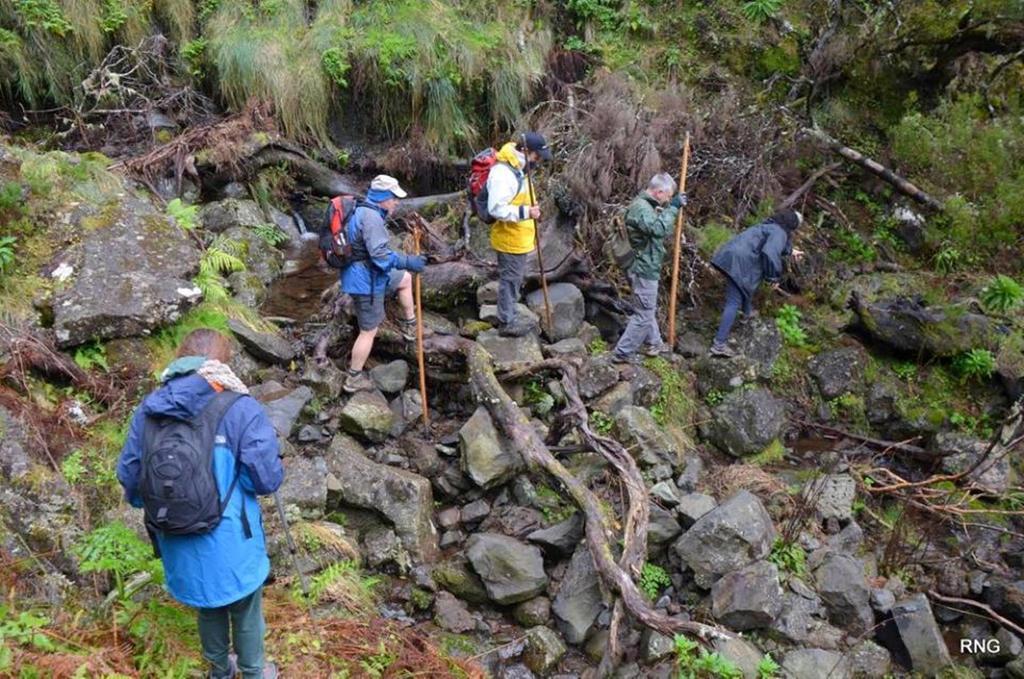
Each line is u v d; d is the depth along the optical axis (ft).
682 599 18.94
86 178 23.24
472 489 20.20
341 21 31.83
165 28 31.42
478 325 24.03
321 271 26.84
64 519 15.44
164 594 15.12
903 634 18.43
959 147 32.37
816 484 22.40
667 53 35.14
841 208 32.35
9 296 19.19
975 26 32.27
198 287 20.90
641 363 24.23
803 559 19.97
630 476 19.67
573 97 32.30
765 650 17.92
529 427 20.01
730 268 24.52
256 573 12.29
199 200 27.94
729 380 24.54
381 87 31.42
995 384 27.04
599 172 27.53
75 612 14.26
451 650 16.92
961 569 21.35
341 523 18.70
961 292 29.60
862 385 26.84
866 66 34.88
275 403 19.85
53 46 28.89
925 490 23.31
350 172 31.76
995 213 30.81
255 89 30.19
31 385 17.87
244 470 11.94
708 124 30.94
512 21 33.81
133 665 13.84
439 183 32.45
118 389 18.80
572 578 18.28
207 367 12.00
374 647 15.74
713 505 20.01
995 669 19.42
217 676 13.30
